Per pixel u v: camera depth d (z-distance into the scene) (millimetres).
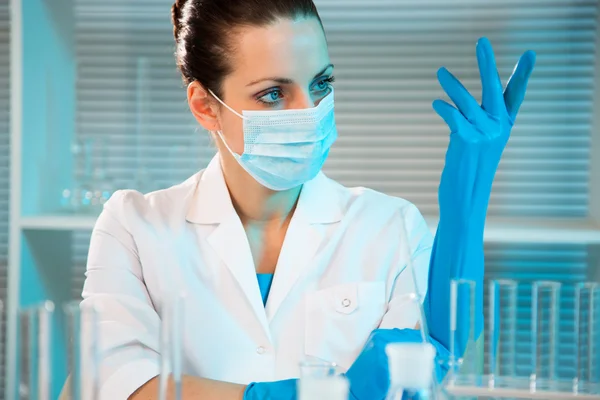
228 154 1889
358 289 1891
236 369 1841
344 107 3775
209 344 1853
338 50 3762
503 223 3438
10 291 3207
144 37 3838
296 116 1765
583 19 3645
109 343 1729
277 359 1853
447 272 1554
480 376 1323
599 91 3508
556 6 3660
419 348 1125
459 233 1550
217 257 1891
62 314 1240
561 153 3672
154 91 3828
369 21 3752
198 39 1807
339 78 3768
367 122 3766
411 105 3748
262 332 1846
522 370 1332
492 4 3693
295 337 1862
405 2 3729
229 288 1874
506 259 3701
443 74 1585
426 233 1988
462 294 1319
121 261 1892
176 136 3818
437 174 3740
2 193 3848
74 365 1178
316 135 1785
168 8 3828
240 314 1859
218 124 1869
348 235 1947
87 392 1182
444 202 1569
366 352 1445
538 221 3551
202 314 1864
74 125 3654
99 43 3830
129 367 1677
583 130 3660
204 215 1912
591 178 3598
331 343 1863
